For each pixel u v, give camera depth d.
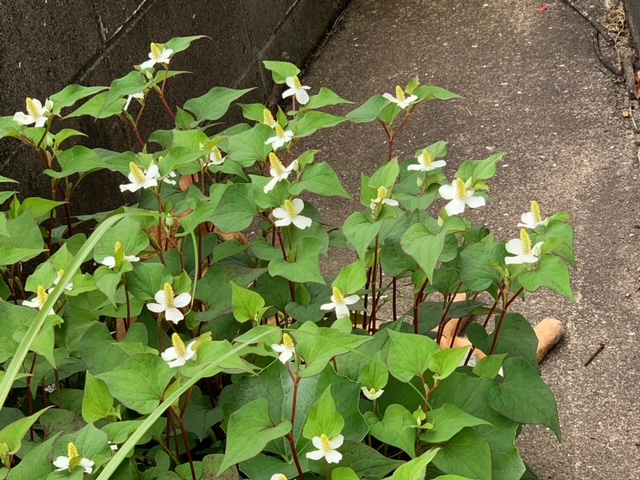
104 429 0.44
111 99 0.65
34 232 0.59
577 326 0.93
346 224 0.52
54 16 0.88
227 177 0.83
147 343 0.55
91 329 0.51
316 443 0.41
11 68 0.81
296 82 0.66
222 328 0.57
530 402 0.50
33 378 0.51
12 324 0.49
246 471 0.45
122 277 0.51
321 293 0.60
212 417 0.53
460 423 0.44
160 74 0.68
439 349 0.46
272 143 0.61
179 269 0.60
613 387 0.85
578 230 1.05
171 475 0.46
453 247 0.55
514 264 0.50
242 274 0.57
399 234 0.57
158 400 0.44
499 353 0.56
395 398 0.50
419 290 0.57
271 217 0.58
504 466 0.47
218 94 0.71
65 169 0.63
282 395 0.48
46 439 0.49
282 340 0.46
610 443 0.80
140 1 1.04
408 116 0.64
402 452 0.54
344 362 0.51
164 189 0.66
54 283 0.52
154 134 0.71
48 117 0.64
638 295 0.95
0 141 0.79
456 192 0.52
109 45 0.98
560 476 0.78
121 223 0.54
